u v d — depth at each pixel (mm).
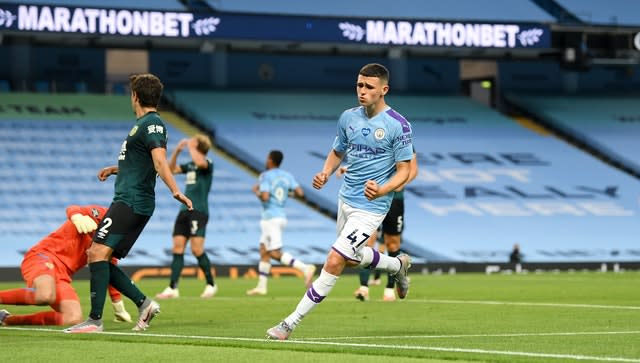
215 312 25891
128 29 68750
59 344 15953
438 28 74875
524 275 60812
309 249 68375
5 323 20344
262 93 85250
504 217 75750
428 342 16578
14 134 74438
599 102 91188
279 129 81188
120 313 21625
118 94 83625
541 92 92000
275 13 72438
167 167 18547
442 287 43125
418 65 90625
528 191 79062
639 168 83812
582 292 37875
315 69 88562
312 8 80562
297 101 85312
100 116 78438
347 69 89250
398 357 13844
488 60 91188
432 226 73938
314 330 19625
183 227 35031
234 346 15555
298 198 74750
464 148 83188
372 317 23734
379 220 18109
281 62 87875
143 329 19328
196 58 85562
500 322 21969
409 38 74500
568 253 72625
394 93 88625
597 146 85562
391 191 17578
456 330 19656
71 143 74750
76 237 20359
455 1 84938
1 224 66375
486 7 83750
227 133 79688
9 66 80062
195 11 70500
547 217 76188
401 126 18047
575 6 83438
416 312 25672
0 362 13406
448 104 88562
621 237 74875
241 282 52438
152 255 65312
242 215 71375
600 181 81250
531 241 73375
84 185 71250
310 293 17219
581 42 78062
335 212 74625
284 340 16938
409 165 18094
